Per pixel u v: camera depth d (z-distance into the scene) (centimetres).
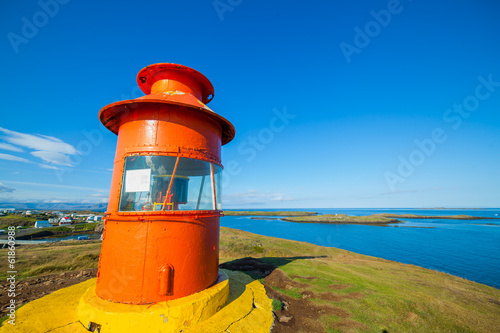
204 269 544
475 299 725
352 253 1766
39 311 514
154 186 556
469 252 3138
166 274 473
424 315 580
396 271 1044
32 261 1065
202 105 623
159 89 666
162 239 488
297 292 714
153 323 430
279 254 1577
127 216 496
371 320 548
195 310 470
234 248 1605
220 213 634
